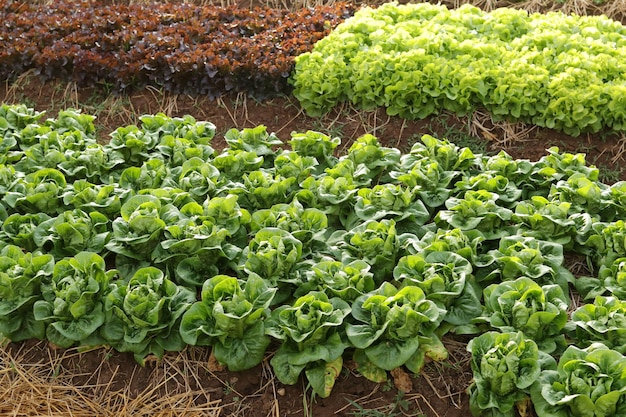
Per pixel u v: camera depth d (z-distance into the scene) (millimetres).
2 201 3020
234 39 4059
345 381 2479
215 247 2641
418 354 2469
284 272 2617
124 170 3051
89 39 4082
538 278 2674
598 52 3762
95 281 2527
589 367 2285
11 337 2588
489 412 2363
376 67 3656
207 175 3039
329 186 2969
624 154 3506
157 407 2469
